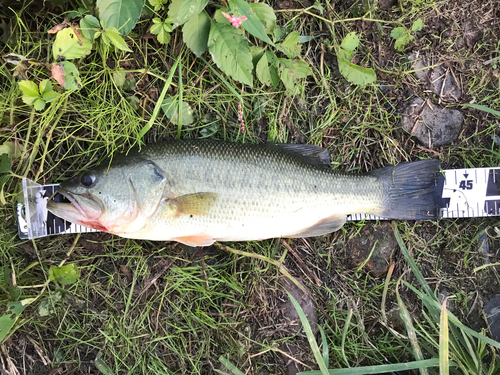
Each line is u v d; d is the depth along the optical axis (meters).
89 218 0.39
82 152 0.43
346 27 0.47
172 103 0.43
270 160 0.41
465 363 0.43
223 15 0.41
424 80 0.48
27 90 0.38
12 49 0.41
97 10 0.40
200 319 0.44
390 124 0.47
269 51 0.44
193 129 0.45
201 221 0.40
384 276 0.47
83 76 0.42
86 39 0.39
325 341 0.43
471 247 0.48
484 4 0.47
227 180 0.40
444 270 0.47
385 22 0.46
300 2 0.46
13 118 0.41
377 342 0.47
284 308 0.45
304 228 0.42
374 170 0.44
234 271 0.45
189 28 0.41
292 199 0.42
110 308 0.44
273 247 0.46
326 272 0.47
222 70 0.41
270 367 0.45
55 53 0.38
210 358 0.44
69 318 0.43
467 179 0.47
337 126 0.47
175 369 0.44
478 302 0.47
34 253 0.42
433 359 0.42
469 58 0.48
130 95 0.43
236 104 0.45
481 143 0.48
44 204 0.42
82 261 0.43
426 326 0.46
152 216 0.40
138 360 0.43
